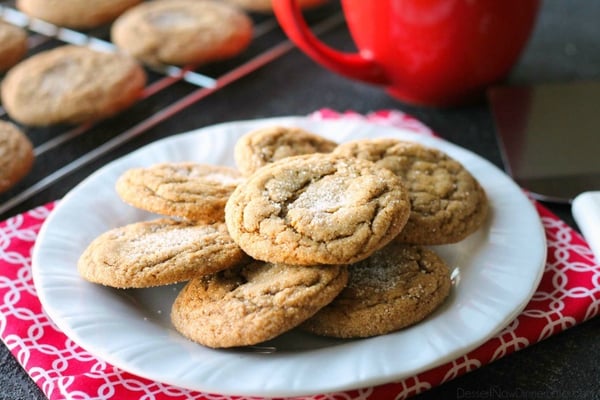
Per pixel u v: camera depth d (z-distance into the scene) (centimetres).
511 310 35
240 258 36
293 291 34
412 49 49
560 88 52
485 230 40
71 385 34
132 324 35
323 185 37
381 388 34
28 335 37
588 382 35
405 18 47
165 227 39
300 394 32
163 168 40
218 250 36
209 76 57
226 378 32
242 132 45
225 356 33
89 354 36
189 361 33
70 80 53
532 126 49
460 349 33
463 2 46
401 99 54
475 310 35
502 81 53
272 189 36
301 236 34
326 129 46
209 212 38
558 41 61
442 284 36
